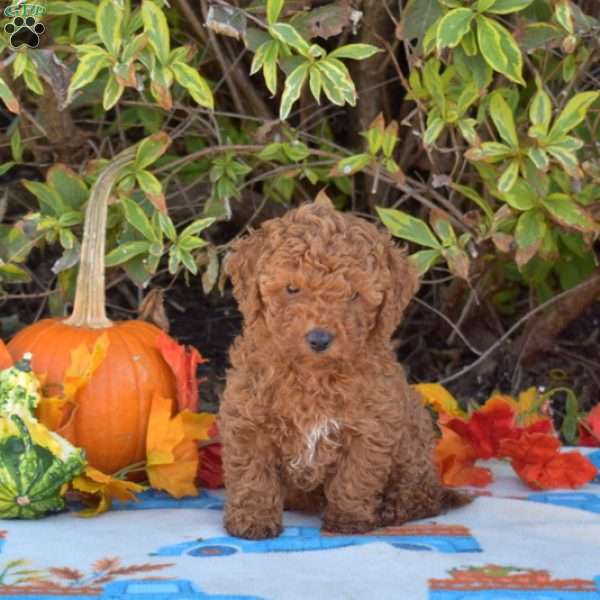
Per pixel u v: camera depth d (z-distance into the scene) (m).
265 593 3.23
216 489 4.61
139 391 4.42
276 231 3.70
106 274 6.04
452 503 4.23
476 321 6.61
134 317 6.81
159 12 4.50
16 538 3.78
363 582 3.32
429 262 5.05
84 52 4.63
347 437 3.85
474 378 6.47
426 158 6.10
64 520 4.07
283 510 4.22
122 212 5.25
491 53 4.38
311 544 3.73
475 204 6.06
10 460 3.98
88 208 4.65
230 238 6.84
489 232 5.08
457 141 5.76
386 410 3.83
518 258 4.98
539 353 6.43
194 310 6.94
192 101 6.20
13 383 4.09
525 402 5.22
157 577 3.37
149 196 4.87
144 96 5.82
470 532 3.86
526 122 5.24
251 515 3.84
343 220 3.75
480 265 5.76
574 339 6.79
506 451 4.58
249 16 4.52
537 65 5.71
